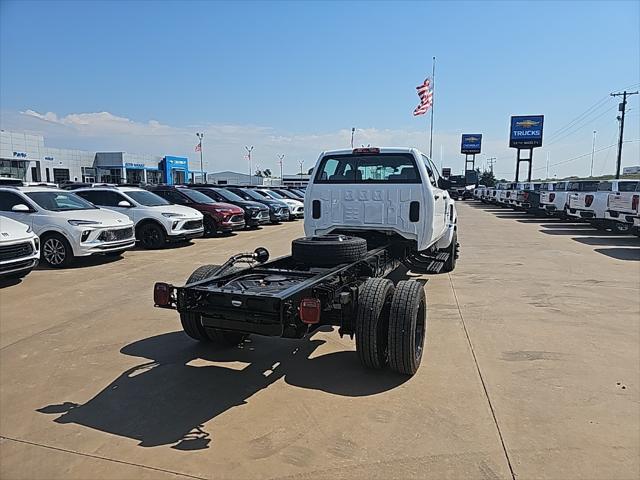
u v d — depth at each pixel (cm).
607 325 593
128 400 392
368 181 696
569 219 2273
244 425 351
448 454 312
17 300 708
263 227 1992
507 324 596
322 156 718
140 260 1077
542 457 309
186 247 1310
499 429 344
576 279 878
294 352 503
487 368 456
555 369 454
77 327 582
